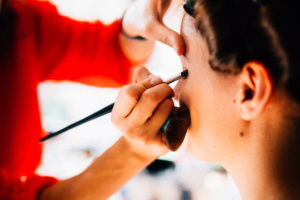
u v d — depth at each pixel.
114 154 0.59
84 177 0.59
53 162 0.92
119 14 0.80
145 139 0.47
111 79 0.83
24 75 0.62
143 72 0.60
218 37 0.35
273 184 0.38
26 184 0.59
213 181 0.95
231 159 0.42
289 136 0.36
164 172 0.98
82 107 1.04
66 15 0.74
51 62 0.76
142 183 0.93
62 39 0.73
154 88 0.44
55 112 1.01
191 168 1.00
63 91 1.00
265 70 0.32
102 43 0.76
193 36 0.42
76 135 1.03
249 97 0.35
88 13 0.77
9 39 0.59
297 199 0.35
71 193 0.58
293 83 0.33
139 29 0.64
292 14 0.32
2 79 0.60
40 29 0.70
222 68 0.36
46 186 0.61
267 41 0.33
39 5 0.68
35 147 0.67
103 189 0.59
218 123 0.41
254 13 0.34
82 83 0.84
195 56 0.42
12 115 0.61
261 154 0.38
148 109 0.44
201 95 0.42
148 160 0.59
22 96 0.62
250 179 0.41
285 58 0.33
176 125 0.42
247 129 0.38
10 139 0.61
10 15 0.60
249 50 0.34
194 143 0.46
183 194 0.90
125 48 0.79
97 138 1.04
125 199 0.88
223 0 0.35
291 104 0.34
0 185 0.53
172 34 0.49
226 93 0.38
